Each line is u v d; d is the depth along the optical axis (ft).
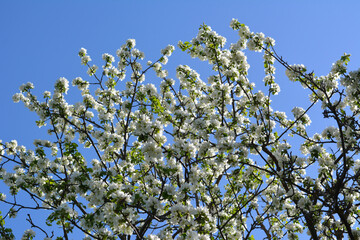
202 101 32.65
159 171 28.99
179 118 27.86
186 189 23.59
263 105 31.50
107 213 22.76
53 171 28.84
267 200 33.22
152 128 22.27
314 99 30.73
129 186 23.09
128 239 26.66
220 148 24.30
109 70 36.83
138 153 32.45
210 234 26.50
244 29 31.73
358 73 24.21
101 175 24.00
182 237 21.57
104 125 32.83
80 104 30.99
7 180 28.22
